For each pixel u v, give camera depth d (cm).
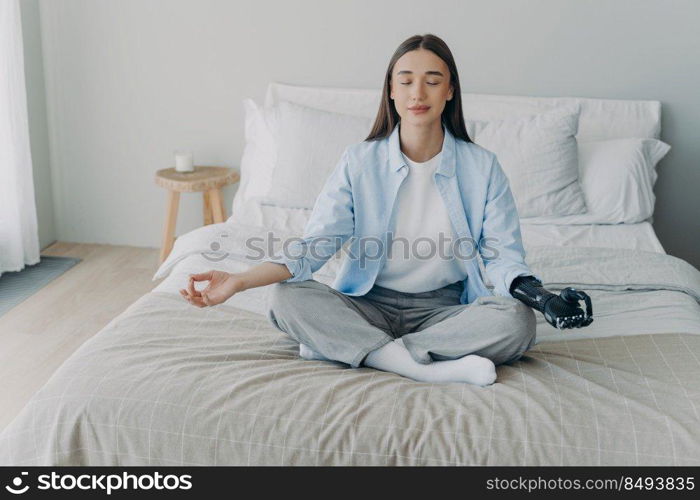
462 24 341
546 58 341
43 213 377
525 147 306
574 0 334
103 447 172
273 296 191
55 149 377
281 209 306
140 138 372
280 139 320
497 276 192
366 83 353
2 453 176
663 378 183
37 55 362
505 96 342
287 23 350
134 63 363
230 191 374
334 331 188
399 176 198
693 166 345
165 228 351
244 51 356
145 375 179
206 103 364
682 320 213
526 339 184
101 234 388
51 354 278
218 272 182
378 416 168
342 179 201
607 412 168
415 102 190
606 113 334
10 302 316
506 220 199
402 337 190
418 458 163
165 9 355
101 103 370
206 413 170
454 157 199
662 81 338
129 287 338
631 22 333
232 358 190
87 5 358
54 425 174
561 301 175
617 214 298
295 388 175
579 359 192
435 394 174
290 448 166
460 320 187
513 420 166
